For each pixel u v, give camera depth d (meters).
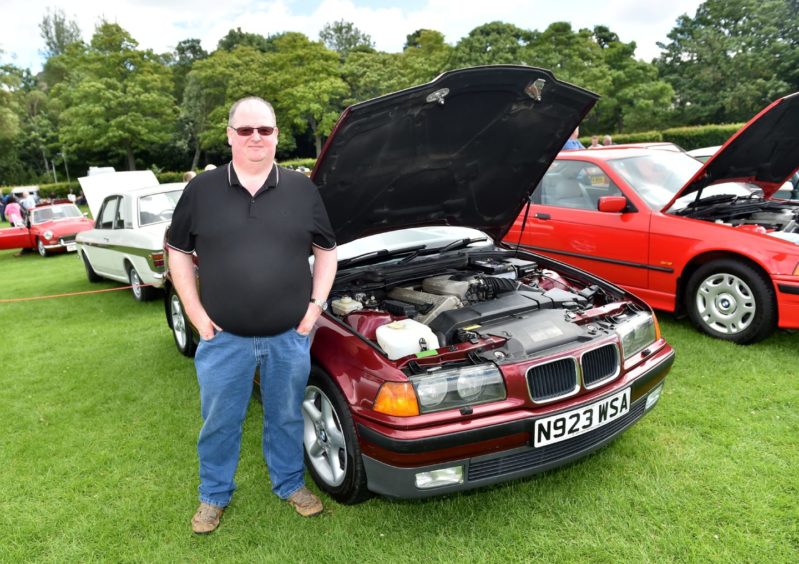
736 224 4.87
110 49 44.31
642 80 45.44
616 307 2.97
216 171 2.38
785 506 2.58
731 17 50.69
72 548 2.62
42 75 77.50
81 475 3.25
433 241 3.99
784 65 47.28
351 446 2.53
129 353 5.44
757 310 4.28
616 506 2.65
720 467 2.90
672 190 5.18
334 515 2.73
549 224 5.62
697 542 2.38
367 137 2.68
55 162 57.12
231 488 2.74
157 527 2.73
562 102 3.08
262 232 2.32
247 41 71.38
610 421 2.65
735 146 4.31
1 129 50.06
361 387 2.46
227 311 2.35
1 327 6.91
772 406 3.49
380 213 3.33
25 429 3.90
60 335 6.29
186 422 3.85
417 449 2.29
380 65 52.00
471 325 2.83
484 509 2.70
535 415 2.42
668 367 2.99
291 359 2.50
